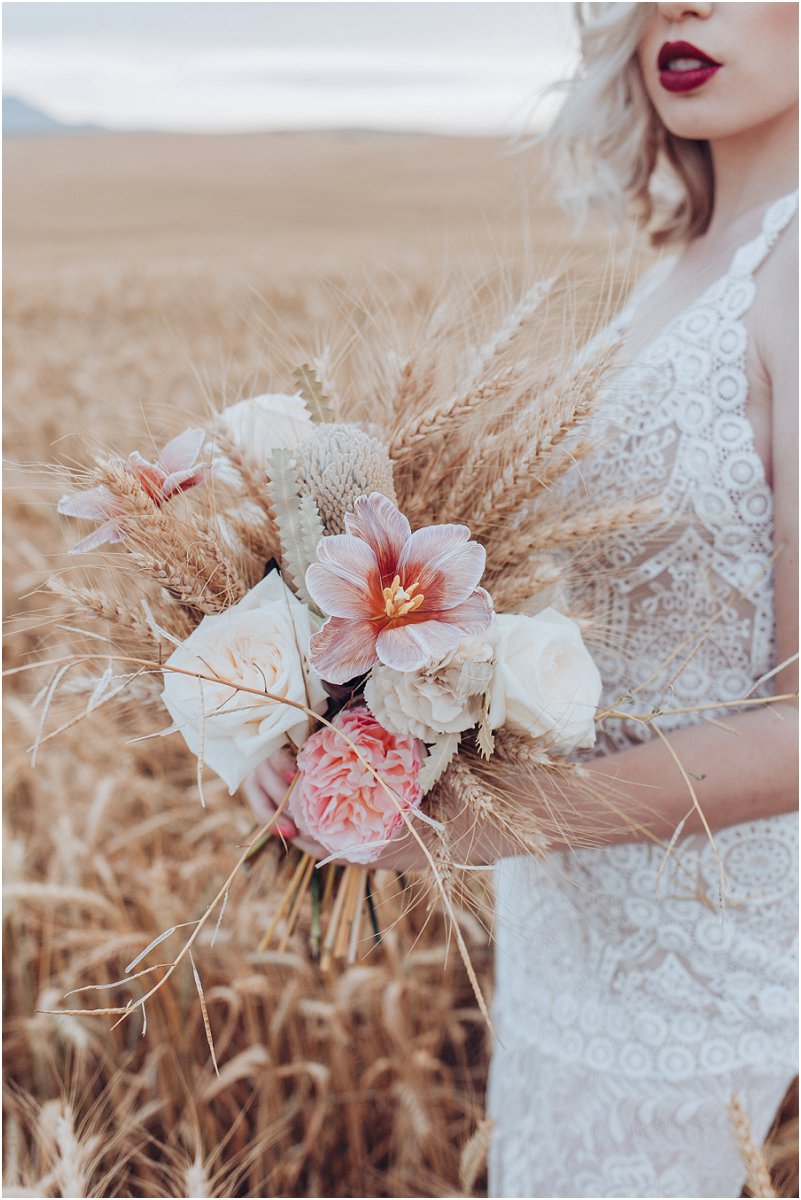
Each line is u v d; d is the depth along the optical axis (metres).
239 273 12.38
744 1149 1.28
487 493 1.15
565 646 1.04
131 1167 1.97
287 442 1.19
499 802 1.05
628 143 1.60
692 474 1.29
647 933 1.44
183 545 1.04
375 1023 2.18
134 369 6.28
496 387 1.10
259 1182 1.88
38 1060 1.97
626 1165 1.46
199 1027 2.12
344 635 0.94
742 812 1.18
